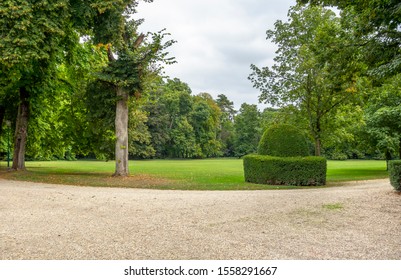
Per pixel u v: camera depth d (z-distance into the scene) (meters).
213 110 81.75
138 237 5.49
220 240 5.35
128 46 17.80
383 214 7.39
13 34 13.48
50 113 24.47
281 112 18.97
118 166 17.66
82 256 4.56
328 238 5.54
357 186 13.68
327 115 18.44
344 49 12.62
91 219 6.86
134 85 16.95
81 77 20.70
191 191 11.91
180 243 5.17
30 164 37.78
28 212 7.54
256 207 8.21
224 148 84.75
